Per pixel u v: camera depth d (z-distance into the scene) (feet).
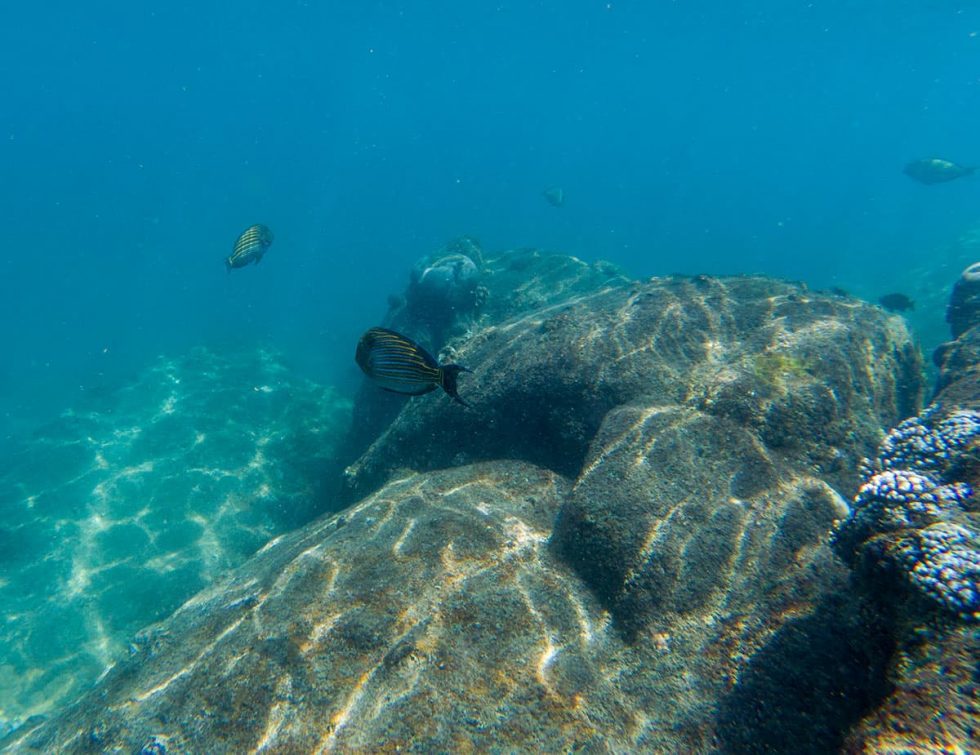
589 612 10.13
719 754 7.56
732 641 8.77
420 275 34.19
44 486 28.81
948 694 4.97
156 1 179.01
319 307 88.58
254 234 20.62
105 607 21.97
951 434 9.04
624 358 16.24
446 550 11.32
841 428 13.43
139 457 30.83
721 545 10.22
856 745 5.30
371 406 27.99
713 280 20.38
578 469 15.35
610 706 8.35
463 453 17.54
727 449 12.43
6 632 20.97
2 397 53.57
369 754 7.50
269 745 7.80
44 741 9.41
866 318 17.29
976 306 19.76
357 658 8.91
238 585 12.80
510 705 8.20
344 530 12.91
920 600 6.06
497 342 19.75
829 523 10.41
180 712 8.57
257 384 40.16
